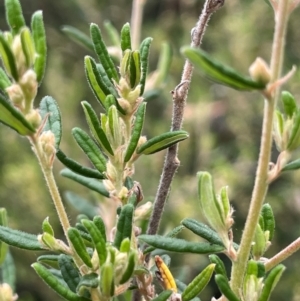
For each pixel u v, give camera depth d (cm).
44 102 26
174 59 104
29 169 91
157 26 115
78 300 23
